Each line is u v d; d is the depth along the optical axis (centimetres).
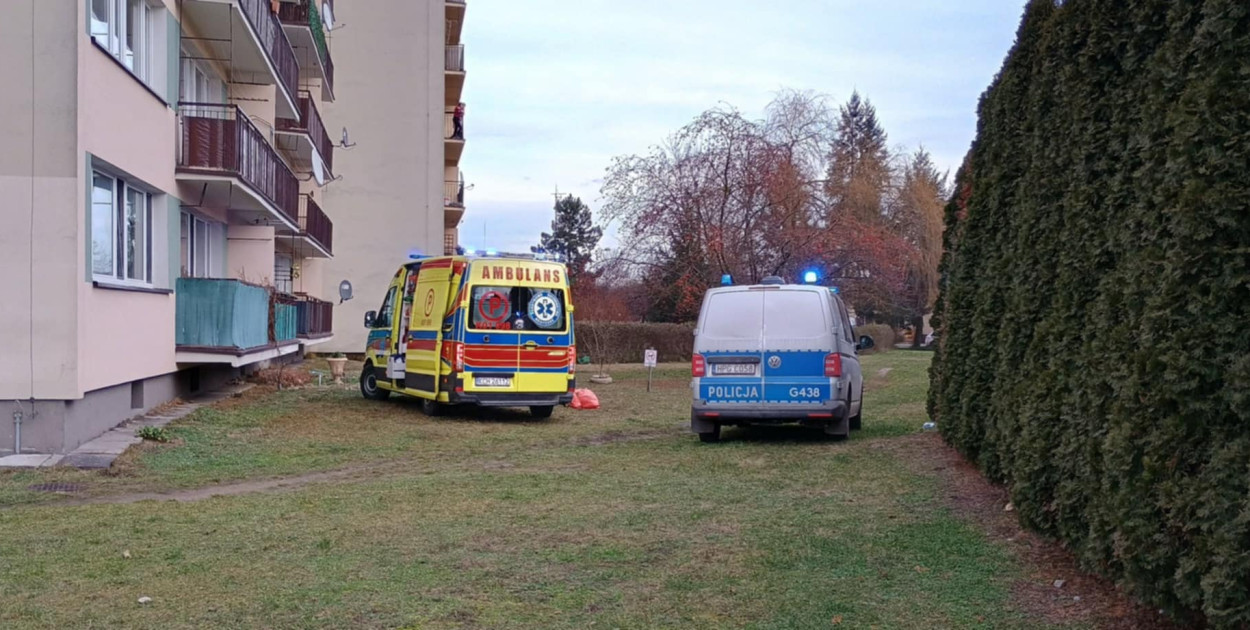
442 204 4044
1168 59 476
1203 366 422
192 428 1353
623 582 595
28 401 1109
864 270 2786
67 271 1120
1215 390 424
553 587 584
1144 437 458
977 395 930
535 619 526
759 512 795
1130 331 495
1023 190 755
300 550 675
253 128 1767
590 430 1553
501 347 1631
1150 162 486
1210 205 421
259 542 698
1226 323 416
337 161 3969
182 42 1759
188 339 1585
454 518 787
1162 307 448
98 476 1020
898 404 1869
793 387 1242
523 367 1647
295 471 1110
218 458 1166
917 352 4675
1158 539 449
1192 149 436
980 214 999
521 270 1661
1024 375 732
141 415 1420
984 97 997
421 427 1531
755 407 1252
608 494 895
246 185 1686
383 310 1894
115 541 701
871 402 1938
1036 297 727
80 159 1130
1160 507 445
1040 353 677
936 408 1238
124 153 1312
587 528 744
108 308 1242
